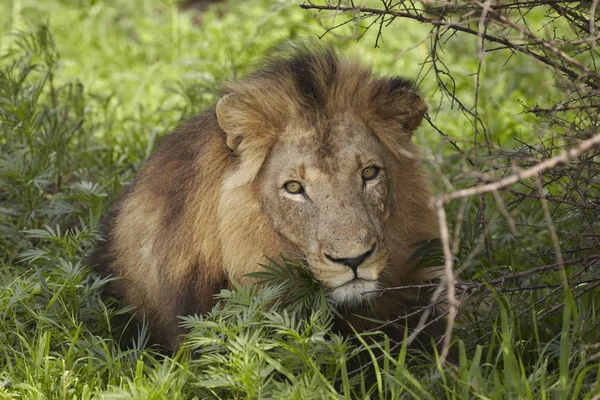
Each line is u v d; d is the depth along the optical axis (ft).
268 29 66.44
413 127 34.65
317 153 31.73
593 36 27.94
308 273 31.48
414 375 30.86
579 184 31.27
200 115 36.60
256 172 32.63
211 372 27.73
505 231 42.60
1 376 30.53
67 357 30.71
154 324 37.29
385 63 65.00
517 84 60.03
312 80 32.81
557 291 34.22
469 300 33.24
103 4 82.38
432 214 34.60
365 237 30.50
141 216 36.94
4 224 43.98
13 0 77.00
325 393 27.02
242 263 33.24
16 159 43.34
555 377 29.40
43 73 57.31
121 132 57.00
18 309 34.35
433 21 28.84
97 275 39.45
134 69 69.56
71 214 44.55
